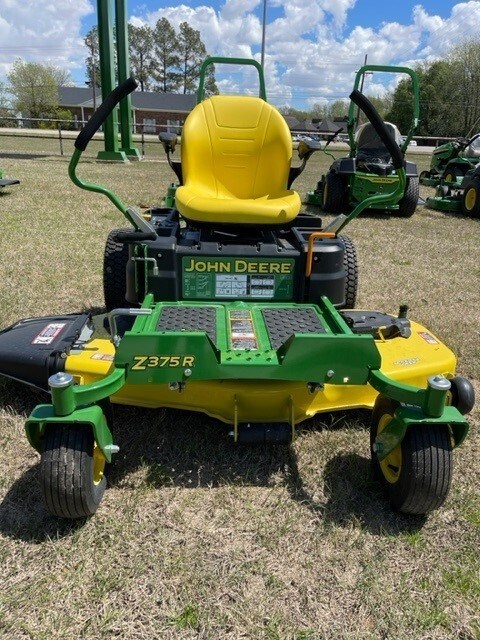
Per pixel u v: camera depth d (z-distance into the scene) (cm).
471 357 369
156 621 179
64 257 539
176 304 288
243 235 329
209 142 367
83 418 192
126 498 230
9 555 200
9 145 2120
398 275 546
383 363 260
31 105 5612
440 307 459
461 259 621
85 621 178
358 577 198
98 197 887
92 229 661
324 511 227
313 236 285
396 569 202
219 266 293
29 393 300
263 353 231
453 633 179
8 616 178
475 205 914
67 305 421
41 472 193
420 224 838
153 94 5275
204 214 310
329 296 300
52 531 211
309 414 259
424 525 222
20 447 260
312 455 263
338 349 217
